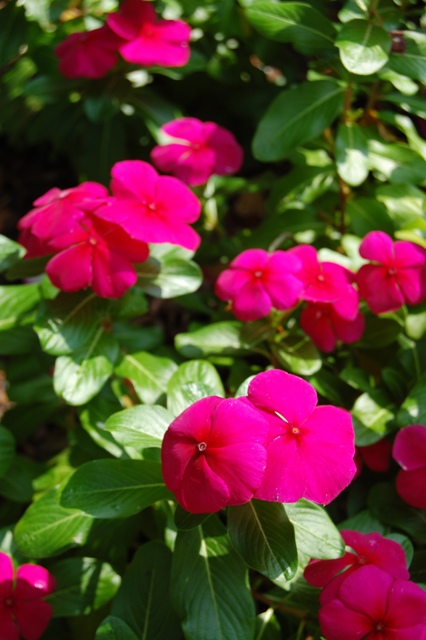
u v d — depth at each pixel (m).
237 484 0.47
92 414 0.60
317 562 0.52
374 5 0.60
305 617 0.54
